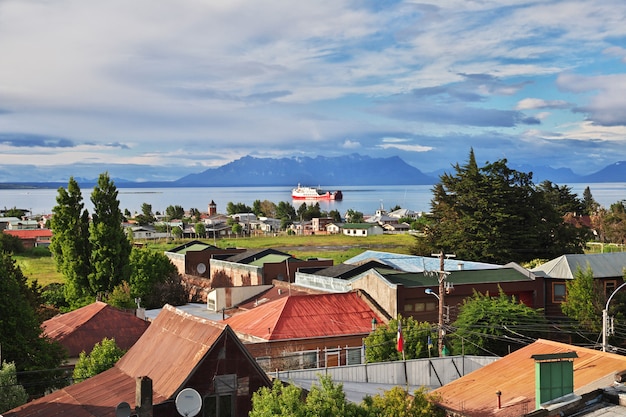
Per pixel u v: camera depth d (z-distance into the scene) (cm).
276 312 5588
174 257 10425
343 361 5319
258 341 5169
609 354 2892
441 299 4731
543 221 10256
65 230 8875
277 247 18050
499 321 5281
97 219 8894
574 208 17550
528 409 2627
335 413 2312
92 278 8788
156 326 3616
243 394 3012
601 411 2152
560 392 2373
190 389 2769
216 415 2969
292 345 5159
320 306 5709
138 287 9081
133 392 3094
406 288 5662
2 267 4244
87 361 4138
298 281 7325
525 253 9900
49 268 14000
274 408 2319
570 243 10394
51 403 3238
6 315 4153
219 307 7144
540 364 2359
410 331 4700
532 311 5466
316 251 16712
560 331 5584
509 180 10175
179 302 8869
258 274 8350
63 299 9400
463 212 10100
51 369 4044
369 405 2502
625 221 16188
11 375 3641
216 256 10150
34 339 4256
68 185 8938
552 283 6331
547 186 17600
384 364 3869
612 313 5800
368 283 5991
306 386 3369
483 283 6059
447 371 4041
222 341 2998
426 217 10725
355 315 5678
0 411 3462
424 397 2759
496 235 9719
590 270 6050
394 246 17988
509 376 3048
